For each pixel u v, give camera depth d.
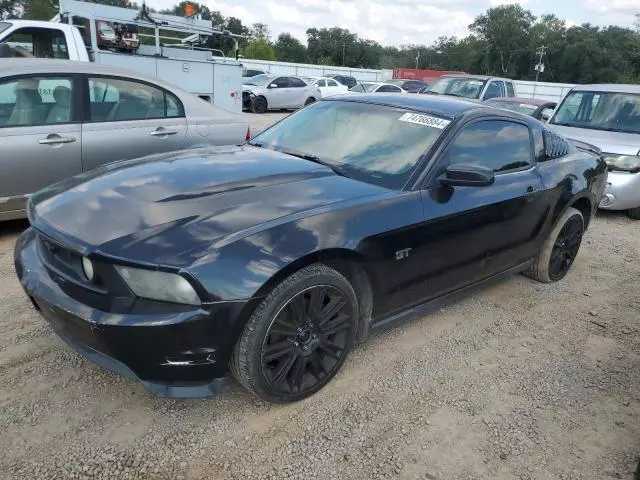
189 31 10.86
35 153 4.84
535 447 2.77
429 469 2.57
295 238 2.65
